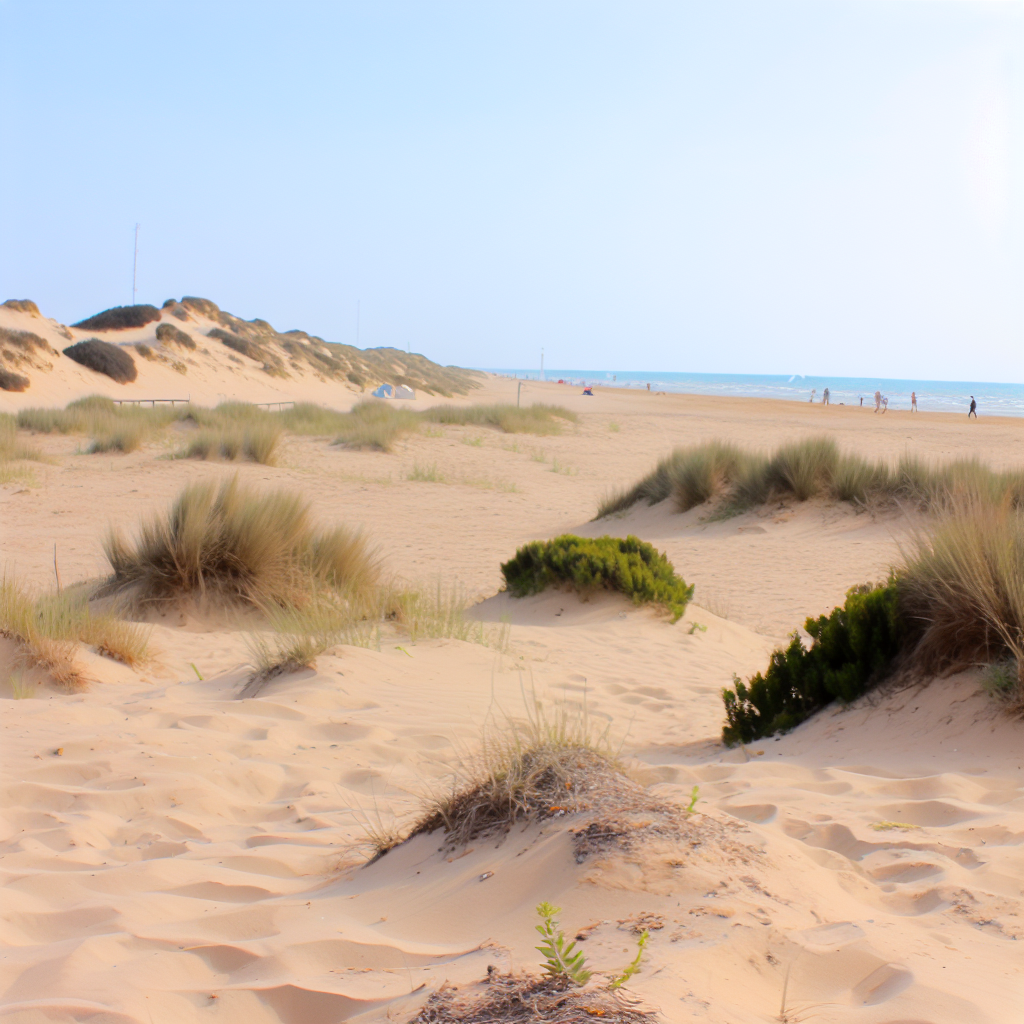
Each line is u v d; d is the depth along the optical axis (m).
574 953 1.94
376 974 2.08
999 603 4.59
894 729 4.63
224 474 18.95
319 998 1.97
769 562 12.33
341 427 26.64
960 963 2.06
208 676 6.56
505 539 14.75
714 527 14.92
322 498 17.67
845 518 14.10
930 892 2.59
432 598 9.18
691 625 8.84
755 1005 1.79
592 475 23.12
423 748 4.79
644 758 4.96
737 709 5.44
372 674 6.15
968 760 4.08
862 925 2.18
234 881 2.99
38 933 2.60
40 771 4.17
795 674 5.41
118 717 5.11
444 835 2.94
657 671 7.26
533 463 24.27
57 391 39.47
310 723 5.11
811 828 3.31
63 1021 1.93
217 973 2.23
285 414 29.08
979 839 3.10
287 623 7.48
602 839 2.46
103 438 22.34
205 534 8.49
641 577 9.34
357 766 4.49
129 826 3.64
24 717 4.99
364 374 65.88
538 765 2.98
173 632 7.76
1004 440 29.09
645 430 32.84
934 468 14.95
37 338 41.12
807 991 1.90
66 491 16.73
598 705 6.13
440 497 18.64
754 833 2.76
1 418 24.28
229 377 50.16
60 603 6.72
